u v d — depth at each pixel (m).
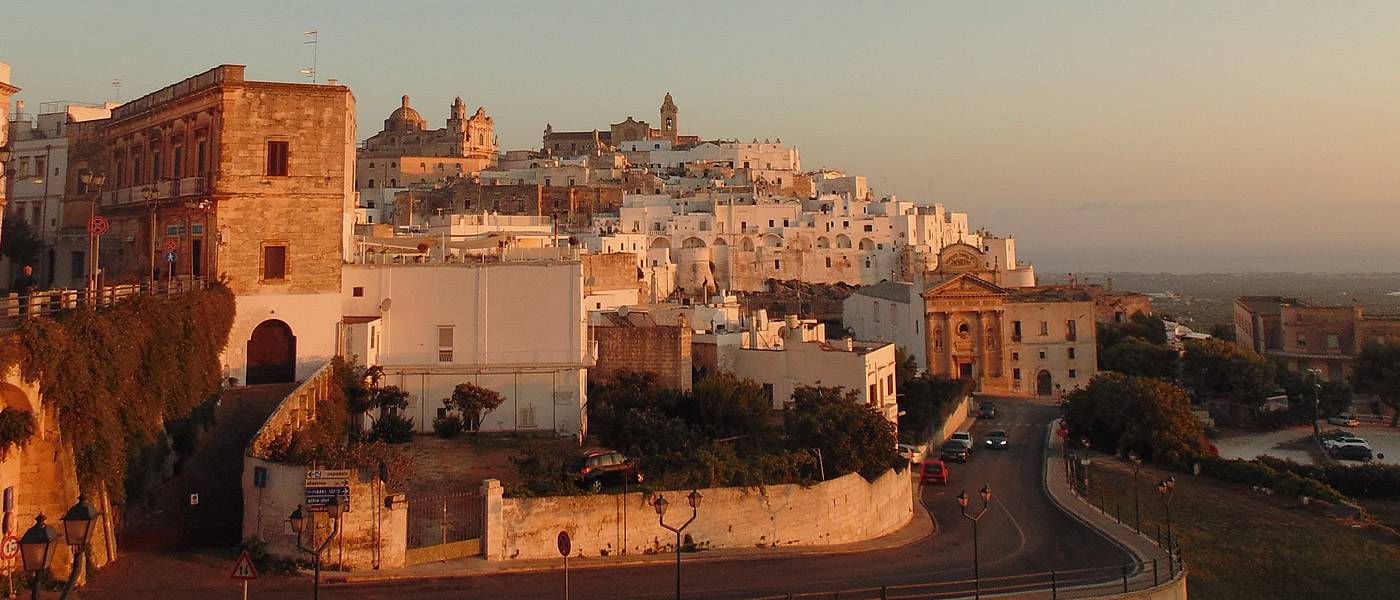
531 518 34.69
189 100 50.50
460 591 30.03
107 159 60.19
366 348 49.75
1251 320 149.50
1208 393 111.00
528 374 51.88
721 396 55.03
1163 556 42.69
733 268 162.75
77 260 62.25
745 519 39.59
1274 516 60.12
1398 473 74.25
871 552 41.47
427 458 45.19
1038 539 46.12
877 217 169.12
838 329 137.75
